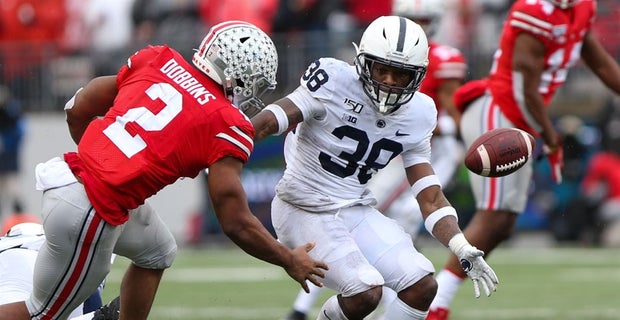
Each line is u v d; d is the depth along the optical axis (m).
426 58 17.17
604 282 31.09
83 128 17.34
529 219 41.06
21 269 17.66
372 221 17.98
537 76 22.78
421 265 17.45
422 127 17.95
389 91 17.12
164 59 16.36
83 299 16.31
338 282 17.30
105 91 16.88
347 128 17.61
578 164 40.19
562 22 22.59
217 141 15.53
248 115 16.78
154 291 17.30
